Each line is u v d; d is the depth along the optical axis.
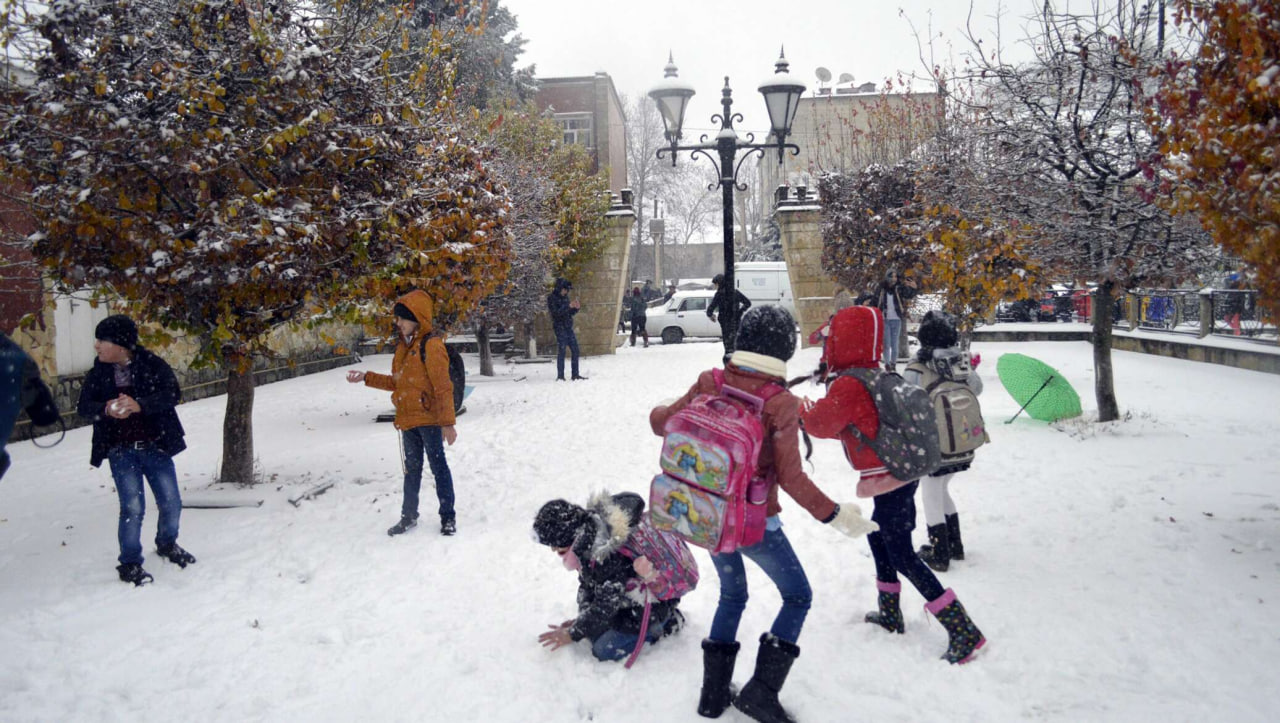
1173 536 5.79
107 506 7.62
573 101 42.81
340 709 3.81
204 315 7.07
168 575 5.66
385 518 7.08
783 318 3.60
